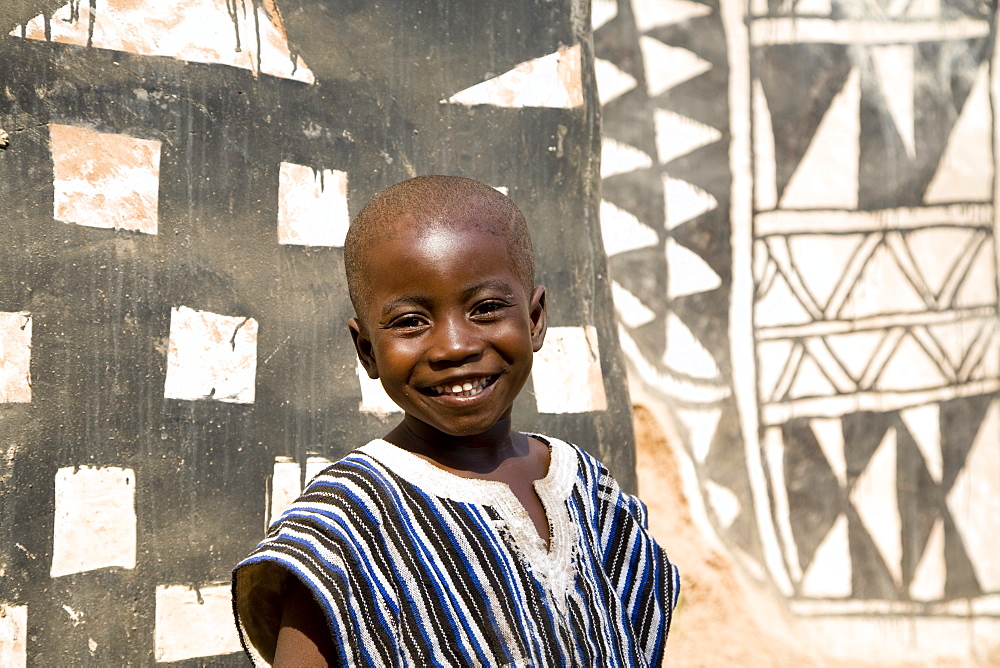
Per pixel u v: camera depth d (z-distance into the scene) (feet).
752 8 14.66
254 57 7.27
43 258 6.31
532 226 8.45
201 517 6.73
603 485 5.24
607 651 4.51
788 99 14.65
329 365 7.43
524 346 4.55
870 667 13.84
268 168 7.26
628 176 14.16
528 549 4.50
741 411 14.08
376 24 7.89
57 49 6.47
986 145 15.12
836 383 14.46
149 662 6.44
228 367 6.95
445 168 8.12
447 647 4.14
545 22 8.75
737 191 14.43
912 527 14.49
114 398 6.48
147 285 6.66
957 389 14.87
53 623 6.13
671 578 5.21
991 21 15.19
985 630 14.52
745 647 13.19
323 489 4.37
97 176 6.55
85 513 6.31
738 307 14.28
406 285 4.34
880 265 14.75
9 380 6.14
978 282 15.06
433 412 4.44
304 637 4.09
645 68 14.35
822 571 14.10
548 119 8.64
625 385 8.96
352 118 7.70
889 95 14.93
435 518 4.38
